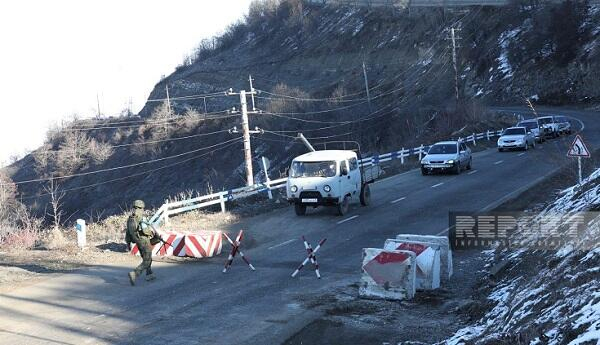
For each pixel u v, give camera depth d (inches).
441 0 4030.5
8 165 4160.9
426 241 458.0
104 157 3609.7
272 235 668.7
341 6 5123.0
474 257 525.3
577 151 633.6
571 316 239.0
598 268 285.7
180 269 512.4
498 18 3444.9
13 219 1712.6
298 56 4840.1
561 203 594.2
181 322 360.5
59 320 370.9
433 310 378.6
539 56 3004.4
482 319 343.3
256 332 338.6
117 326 355.6
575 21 2935.5
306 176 761.0
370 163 1238.9
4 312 391.5
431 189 932.0
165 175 3275.1
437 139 1856.5
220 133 3292.3
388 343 319.0
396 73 3708.2
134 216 470.6
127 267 530.6
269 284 449.4
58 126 4188.0
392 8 4411.9
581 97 2669.8
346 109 3112.7
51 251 623.8
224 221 788.0
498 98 3002.0
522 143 1411.2
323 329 343.0
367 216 743.1
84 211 3314.5
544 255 414.9
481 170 1127.6
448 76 3245.6
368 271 408.2
